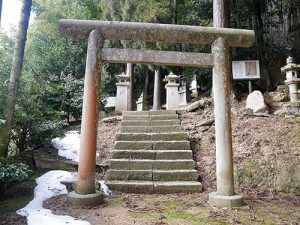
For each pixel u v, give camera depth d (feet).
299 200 15.08
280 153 18.07
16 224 10.69
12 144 20.47
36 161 19.63
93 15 46.16
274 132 20.42
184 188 16.49
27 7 17.34
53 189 15.43
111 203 14.15
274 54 41.47
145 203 14.32
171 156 19.07
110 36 15.24
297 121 21.52
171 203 14.37
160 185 16.47
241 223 11.51
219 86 15.03
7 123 15.88
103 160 19.89
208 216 12.33
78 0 46.57
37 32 38.09
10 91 16.24
